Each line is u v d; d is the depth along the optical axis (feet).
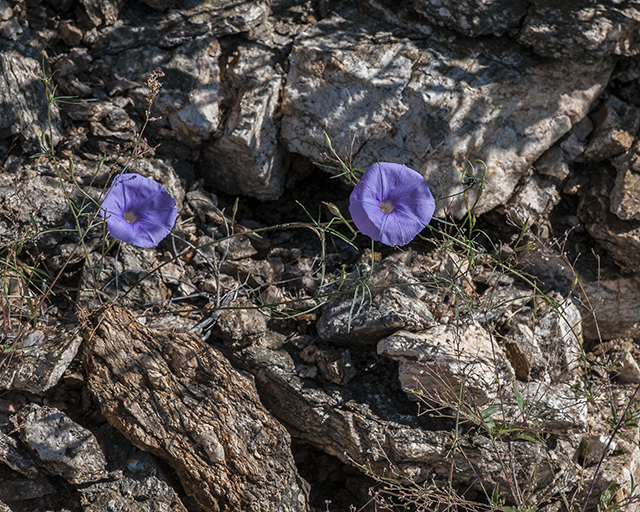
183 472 5.08
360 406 5.23
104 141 5.48
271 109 5.54
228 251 5.48
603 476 5.26
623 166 5.56
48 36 5.46
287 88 5.55
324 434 5.24
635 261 5.55
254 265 5.47
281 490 5.12
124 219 5.07
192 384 5.14
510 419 5.25
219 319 5.29
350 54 5.55
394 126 5.54
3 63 5.35
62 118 5.45
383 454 5.20
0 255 5.25
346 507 5.29
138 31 5.53
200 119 5.51
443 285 5.33
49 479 5.05
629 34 5.51
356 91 5.52
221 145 5.53
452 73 5.56
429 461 5.21
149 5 5.55
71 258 5.31
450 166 5.55
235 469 5.10
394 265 5.42
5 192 5.29
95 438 5.07
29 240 5.21
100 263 5.24
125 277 5.32
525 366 5.35
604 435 5.36
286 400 5.25
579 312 5.56
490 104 5.55
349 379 5.28
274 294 5.40
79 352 5.14
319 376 5.28
